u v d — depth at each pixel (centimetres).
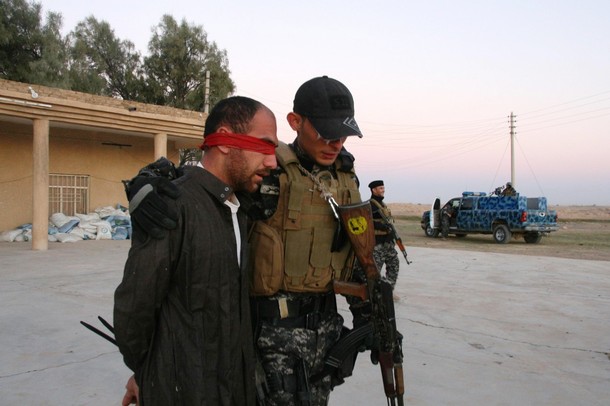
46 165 1212
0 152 1452
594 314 600
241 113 156
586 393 353
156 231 139
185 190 149
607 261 1188
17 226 1484
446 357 429
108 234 1522
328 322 193
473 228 1941
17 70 2534
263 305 184
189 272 146
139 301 139
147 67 3259
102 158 1673
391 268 557
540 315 592
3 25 2427
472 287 782
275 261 177
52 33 2614
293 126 195
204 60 3275
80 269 889
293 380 179
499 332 514
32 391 338
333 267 190
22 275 818
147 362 149
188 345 146
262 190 181
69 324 507
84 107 1274
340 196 195
